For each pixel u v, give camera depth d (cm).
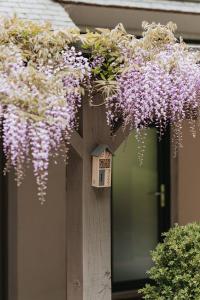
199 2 681
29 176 648
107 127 495
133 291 760
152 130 771
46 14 568
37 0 587
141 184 772
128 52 481
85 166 491
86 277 496
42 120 428
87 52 473
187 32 728
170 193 776
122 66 480
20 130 423
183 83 489
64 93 443
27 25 457
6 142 425
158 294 519
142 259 773
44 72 449
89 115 489
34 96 430
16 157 445
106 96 482
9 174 640
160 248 525
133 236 768
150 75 480
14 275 648
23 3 573
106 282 503
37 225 657
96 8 626
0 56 438
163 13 661
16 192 645
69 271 509
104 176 491
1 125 439
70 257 507
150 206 777
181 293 496
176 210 775
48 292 664
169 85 486
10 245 648
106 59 477
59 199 668
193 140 773
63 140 467
